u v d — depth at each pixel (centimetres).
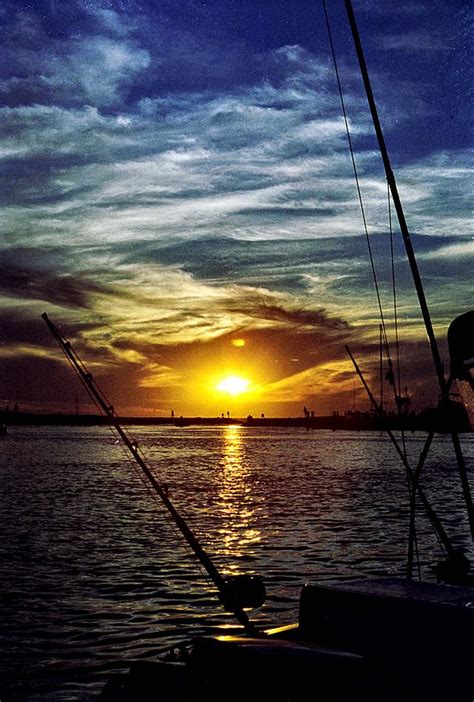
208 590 1498
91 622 1246
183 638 1150
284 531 2452
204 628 1206
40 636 1160
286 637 507
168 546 2117
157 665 473
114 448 11375
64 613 1310
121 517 2870
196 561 1852
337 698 423
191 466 6894
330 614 498
